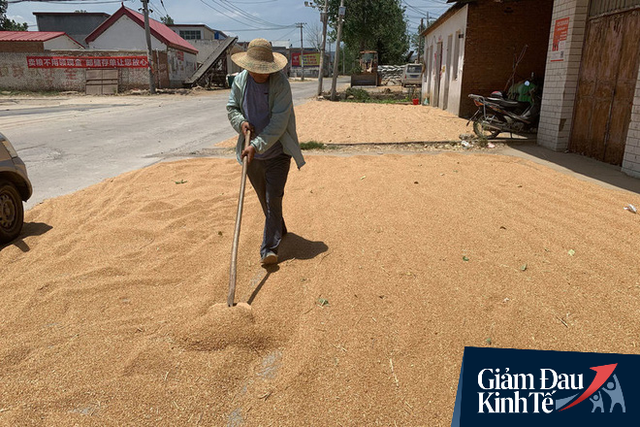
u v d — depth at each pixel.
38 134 11.95
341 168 7.29
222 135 12.01
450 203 5.32
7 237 4.43
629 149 6.97
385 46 53.62
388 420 2.25
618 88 7.54
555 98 9.02
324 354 2.69
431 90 20.80
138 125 14.14
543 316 3.03
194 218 4.95
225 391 2.45
